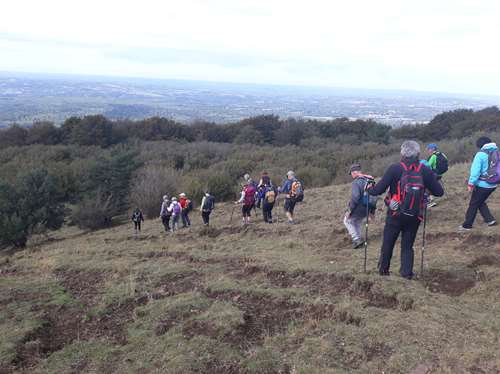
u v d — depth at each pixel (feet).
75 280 25.75
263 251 28.37
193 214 61.62
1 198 70.49
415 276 19.11
